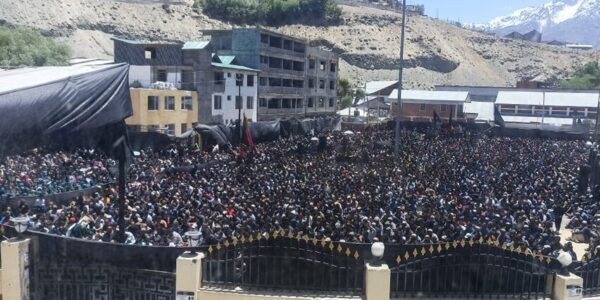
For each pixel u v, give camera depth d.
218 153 43.62
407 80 160.25
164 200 23.78
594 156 35.97
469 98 98.56
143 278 13.29
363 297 13.20
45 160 31.98
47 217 19.98
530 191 30.55
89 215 20.42
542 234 20.42
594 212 27.19
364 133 65.50
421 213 23.14
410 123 79.06
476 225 21.00
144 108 54.38
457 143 59.72
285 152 47.19
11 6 115.56
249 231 17.66
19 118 13.26
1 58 66.75
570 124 92.00
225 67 66.12
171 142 43.88
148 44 61.66
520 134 75.31
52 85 13.91
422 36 178.12
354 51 163.25
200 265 13.23
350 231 19.03
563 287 13.17
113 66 15.21
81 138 14.38
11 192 25.50
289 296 13.20
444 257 13.62
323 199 25.50
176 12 148.62
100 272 13.41
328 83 100.38
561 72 190.12
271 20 165.25
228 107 68.19
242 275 13.59
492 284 13.68
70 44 118.00
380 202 25.91
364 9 186.25
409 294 13.58
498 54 196.50
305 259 13.63
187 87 62.38
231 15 159.00
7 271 12.87
